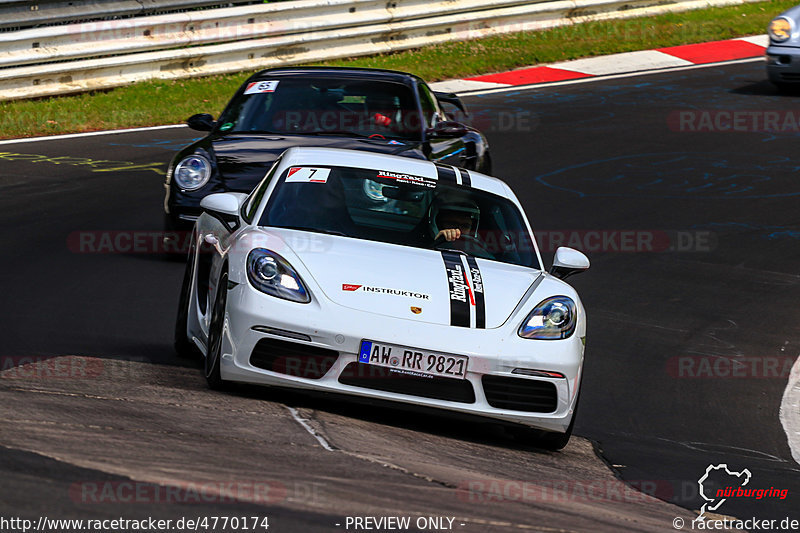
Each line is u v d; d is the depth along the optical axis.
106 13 52.72
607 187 42.75
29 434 12.84
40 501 10.17
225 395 17.77
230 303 17.80
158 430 14.27
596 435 20.72
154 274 28.83
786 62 56.75
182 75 55.84
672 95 58.69
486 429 19.70
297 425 16.08
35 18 50.28
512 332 17.83
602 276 33.16
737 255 35.91
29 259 29.22
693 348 27.50
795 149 49.44
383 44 62.81
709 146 49.34
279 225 19.78
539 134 50.06
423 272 18.62
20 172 39.81
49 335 22.39
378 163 22.06
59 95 51.78
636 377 24.97
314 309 17.33
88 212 34.97
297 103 31.69
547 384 17.84
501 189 22.58
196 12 55.25
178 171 29.42
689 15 77.25
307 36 59.34
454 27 66.31
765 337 28.78
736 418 22.84
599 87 59.94
